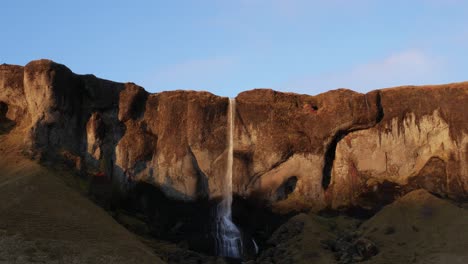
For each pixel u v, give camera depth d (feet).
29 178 219.61
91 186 251.60
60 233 195.31
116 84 276.82
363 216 264.93
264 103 280.51
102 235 204.03
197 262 229.25
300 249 231.30
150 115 277.03
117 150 268.00
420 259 209.87
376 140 277.64
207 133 274.77
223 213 268.82
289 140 276.21
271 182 276.41
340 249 228.43
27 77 261.03
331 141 278.05
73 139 263.08
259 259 238.89
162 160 269.85
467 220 224.94
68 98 263.70
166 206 263.49
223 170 273.95
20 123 269.64
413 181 270.46
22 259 176.35
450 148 271.28
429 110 277.03
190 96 278.67
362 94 278.05
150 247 237.25
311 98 286.66
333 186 276.41
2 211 196.44
